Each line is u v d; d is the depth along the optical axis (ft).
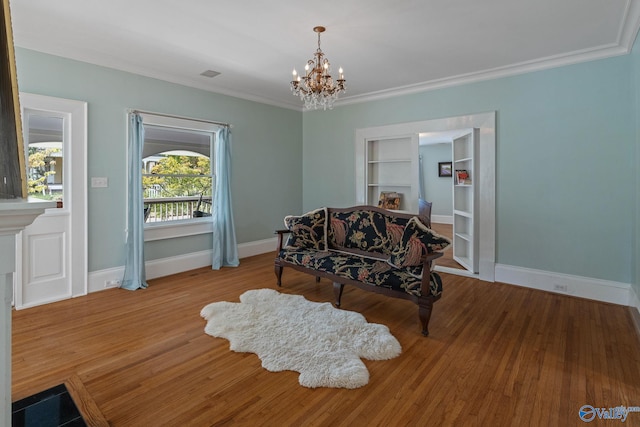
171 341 8.25
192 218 15.38
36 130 10.65
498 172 13.28
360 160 17.53
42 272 10.80
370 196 17.88
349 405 5.96
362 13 8.68
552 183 12.16
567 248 11.96
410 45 10.73
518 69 12.57
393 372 6.99
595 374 6.93
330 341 8.11
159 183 14.20
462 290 12.42
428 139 26.96
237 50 11.14
